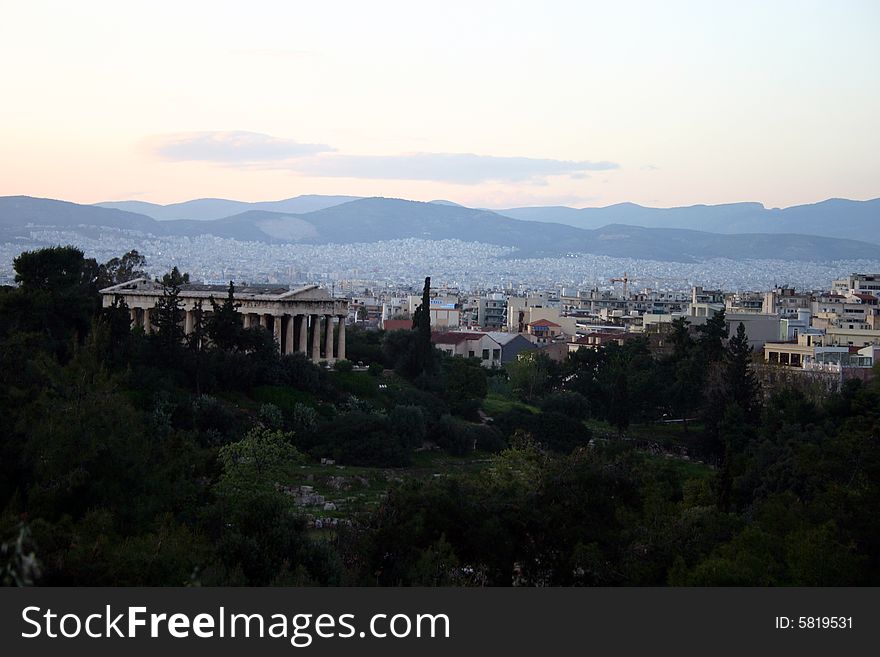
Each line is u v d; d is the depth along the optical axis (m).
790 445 134.75
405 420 159.88
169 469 83.19
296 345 195.00
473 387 186.25
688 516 86.31
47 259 161.25
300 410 155.62
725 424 174.38
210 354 157.75
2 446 78.06
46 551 58.66
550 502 86.38
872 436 103.44
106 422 78.12
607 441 184.12
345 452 152.00
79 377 85.50
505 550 80.81
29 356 101.06
